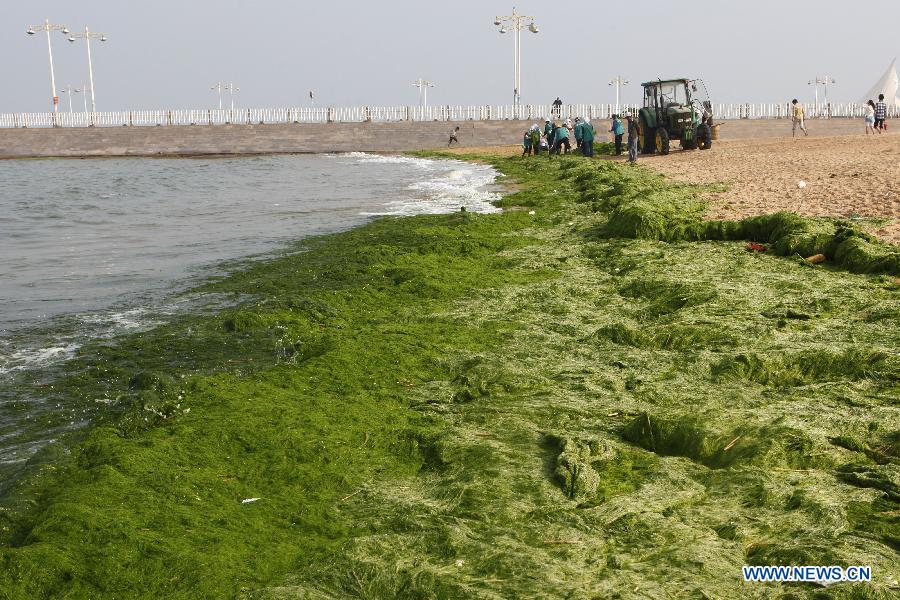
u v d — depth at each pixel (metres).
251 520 5.00
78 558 4.45
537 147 44.47
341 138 65.12
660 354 8.02
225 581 4.32
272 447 5.96
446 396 7.16
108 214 22.89
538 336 8.81
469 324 9.48
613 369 7.69
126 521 4.78
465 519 4.95
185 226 19.83
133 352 8.92
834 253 11.64
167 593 4.25
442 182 31.09
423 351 8.27
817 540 4.42
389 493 5.39
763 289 10.09
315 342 8.74
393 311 10.43
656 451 5.95
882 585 3.99
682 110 36.78
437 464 5.84
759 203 17.52
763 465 5.40
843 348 7.39
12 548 4.58
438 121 66.62
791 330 8.34
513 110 67.31
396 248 14.44
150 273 13.60
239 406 6.87
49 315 10.81
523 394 7.16
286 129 66.44
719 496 5.12
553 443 6.00
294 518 5.05
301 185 31.80
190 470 5.62
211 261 14.55
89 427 6.77
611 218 15.13
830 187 19.16
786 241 12.30
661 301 9.98
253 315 9.79
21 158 64.94
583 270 12.29
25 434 6.70
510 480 5.38
